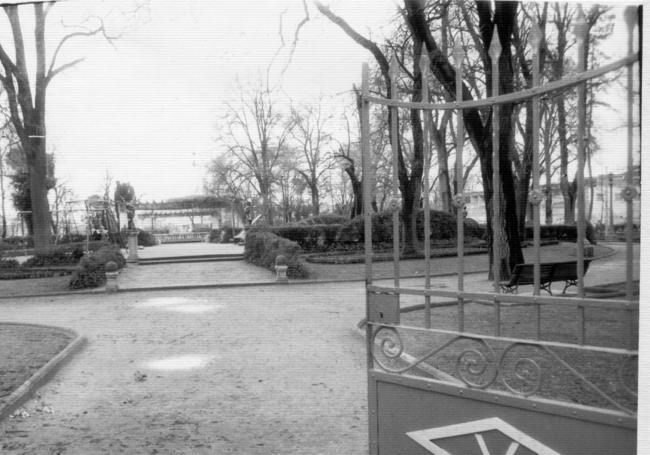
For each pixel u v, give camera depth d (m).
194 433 4.08
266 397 4.93
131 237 20.70
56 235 28.08
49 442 3.96
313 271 16.59
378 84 16.95
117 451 3.77
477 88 12.44
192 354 6.73
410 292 3.10
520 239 9.84
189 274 16.70
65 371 6.04
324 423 4.22
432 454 3.01
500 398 2.75
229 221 46.12
